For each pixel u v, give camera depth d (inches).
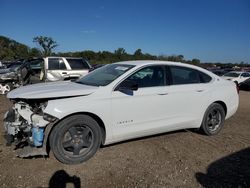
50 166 160.7
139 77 188.2
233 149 199.6
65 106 157.8
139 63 196.2
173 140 214.4
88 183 143.3
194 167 166.6
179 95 203.6
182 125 210.7
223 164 172.4
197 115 217.5
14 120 168.9
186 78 214.4
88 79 201.3
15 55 2468.0
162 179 150.0
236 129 254.4
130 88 172.7
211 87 225.0
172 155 183.9
